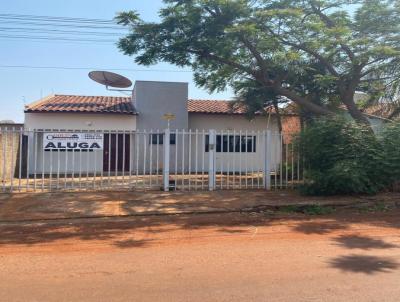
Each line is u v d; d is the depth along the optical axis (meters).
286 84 16.44
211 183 12.74
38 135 18.33
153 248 6.66
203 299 4.40
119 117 19.56
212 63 14.98
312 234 7.73
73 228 8.23
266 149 13.09
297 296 4.48
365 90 16.38
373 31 14.18
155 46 13.66
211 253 6.32
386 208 10.56
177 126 20.67
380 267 5.55
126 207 10.15
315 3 13.91
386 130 12.23
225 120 21.55
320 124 12.38
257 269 5.47
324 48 13.92
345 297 4.45
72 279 5.07
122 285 4.84
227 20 13.01
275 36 13.43
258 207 10.35
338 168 11.18
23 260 5.94
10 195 11.45
